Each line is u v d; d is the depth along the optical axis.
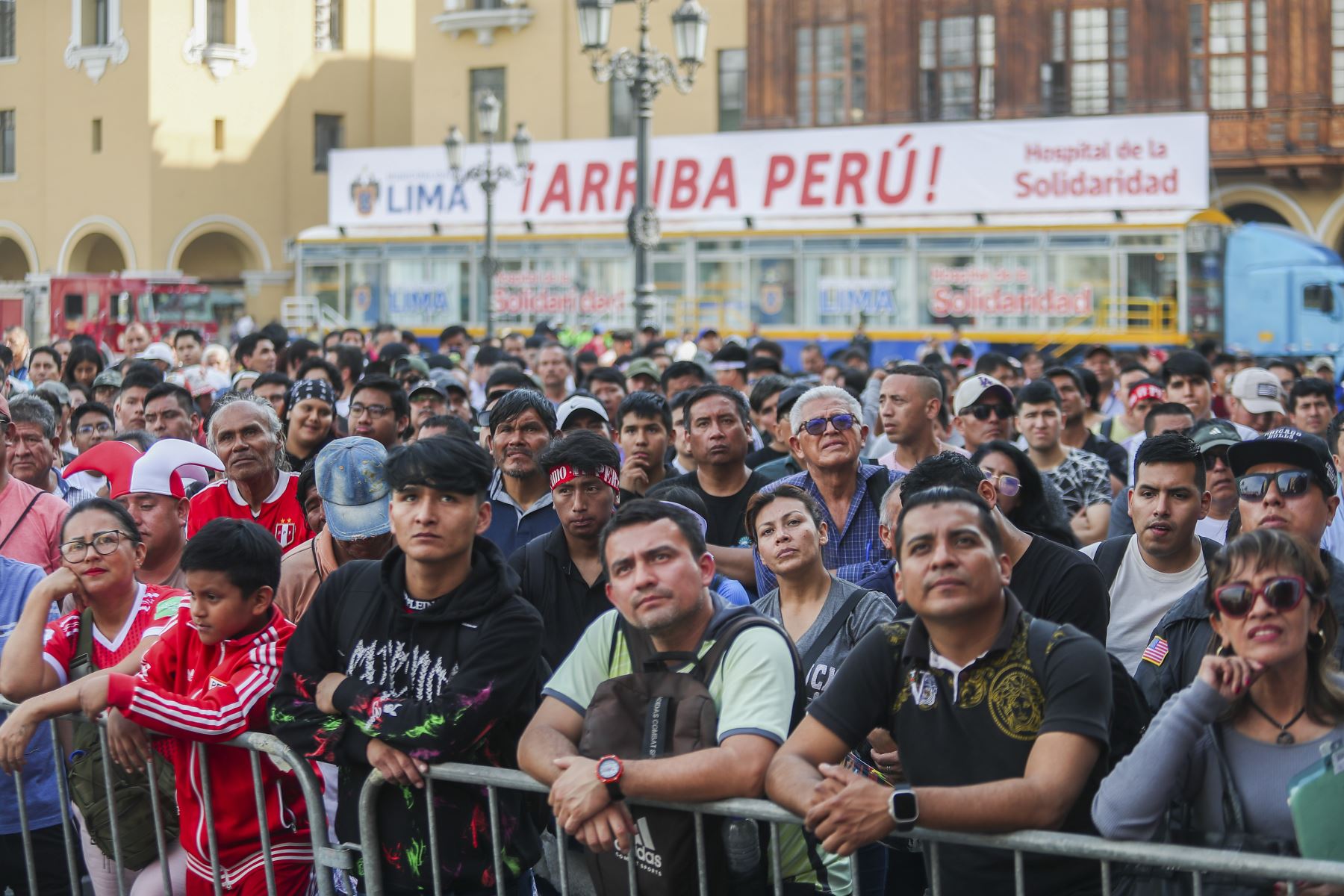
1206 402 10.70
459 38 39.66
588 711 4.25
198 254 43.56
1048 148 27.14
